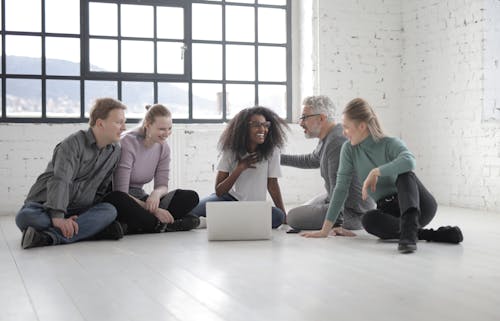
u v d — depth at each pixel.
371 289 2.29
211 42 6.67
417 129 6.83
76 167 3.60
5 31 5.95
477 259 2.96
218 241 3.65
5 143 5.76
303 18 6.89
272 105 6.93
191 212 4.38
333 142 4.05
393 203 3.54
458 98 6.21
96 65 6.25
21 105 6.02
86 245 3.51
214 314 1.94
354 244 3.47
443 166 6.44
